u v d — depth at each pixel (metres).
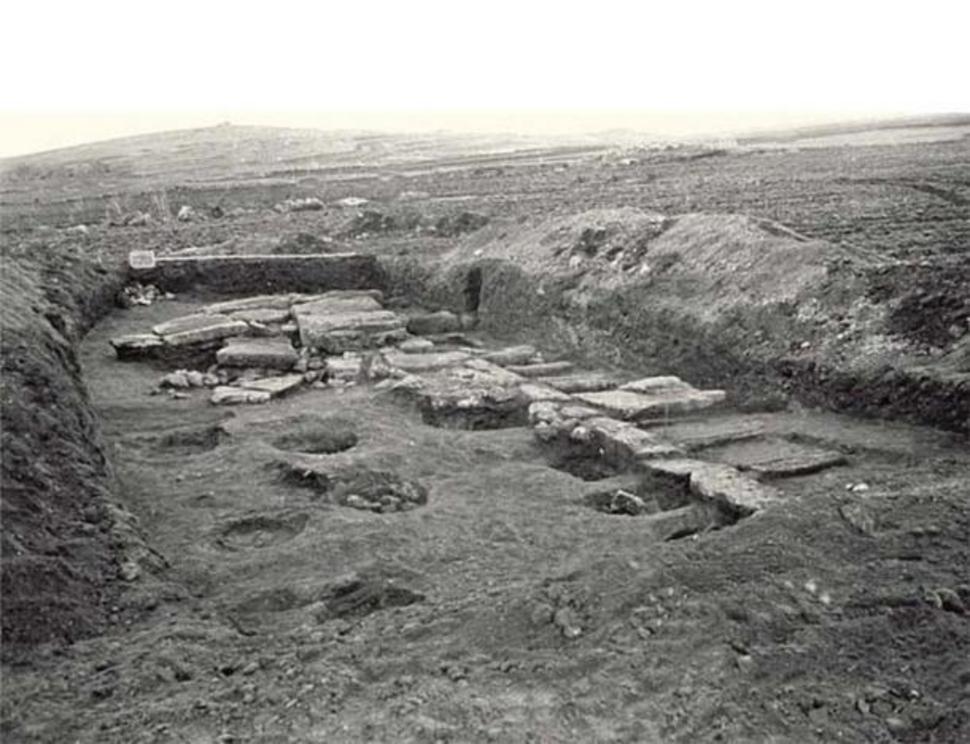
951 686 4.30
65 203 32.53
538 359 12.37
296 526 7.46
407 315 14.76
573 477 8.20
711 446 8.56
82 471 7.27
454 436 9.30
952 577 5.19
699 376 10.80
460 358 12.04
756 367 10.13
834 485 7.34
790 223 18.97
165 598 6.04
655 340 11.48
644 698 4.28
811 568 5.26
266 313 14.27
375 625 5.35
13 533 5.99
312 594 6.22
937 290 9.42
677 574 5.20
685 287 11.73
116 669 5.00
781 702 4.21
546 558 6.64
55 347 9.75
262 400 10.81
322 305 14.73
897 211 20.41
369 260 16.73
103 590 6.02
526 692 4.38
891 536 5.65
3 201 34.03
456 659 4.75
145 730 4.31
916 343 9.16
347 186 35.12
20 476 6.60
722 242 11.96
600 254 13.22
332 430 9.62
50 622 5.51
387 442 9.11
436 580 6.37
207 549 7.02
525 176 35.53
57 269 14.16
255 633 5.71
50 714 4.57
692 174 32.66
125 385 11.48
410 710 4.24
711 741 3.98
